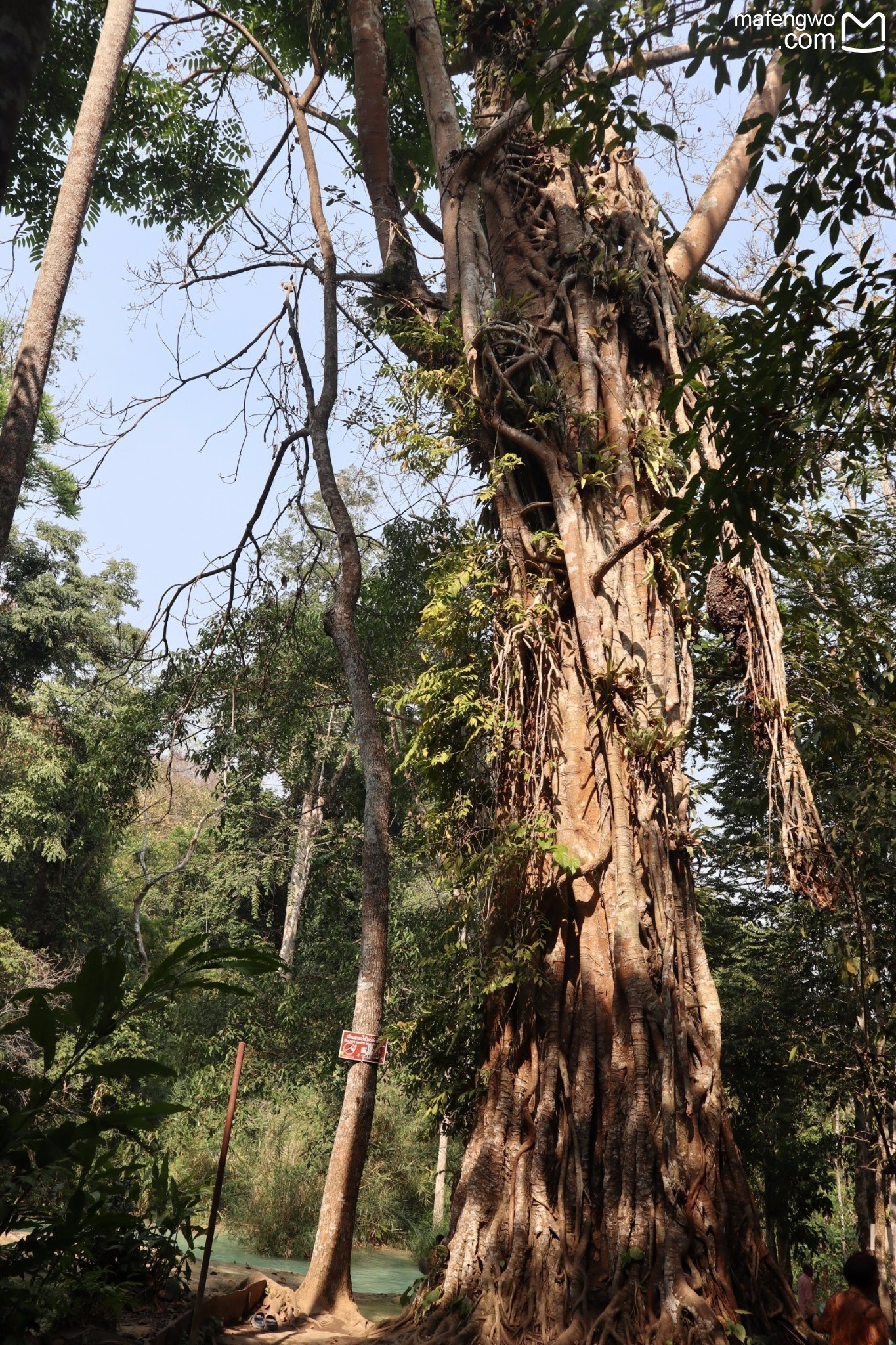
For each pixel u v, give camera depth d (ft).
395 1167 69.36
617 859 24.36
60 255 25.45
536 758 26.05
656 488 27.71
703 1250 20.49
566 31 19.16
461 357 32.71
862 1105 40.63
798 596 34.04
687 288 34.01
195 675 46.85
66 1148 7.63
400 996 54.49
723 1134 22.41
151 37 45.52
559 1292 20.42
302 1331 23.43
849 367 18.85
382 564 49.85
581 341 29.73
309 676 50.01
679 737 25.45
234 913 79.46
